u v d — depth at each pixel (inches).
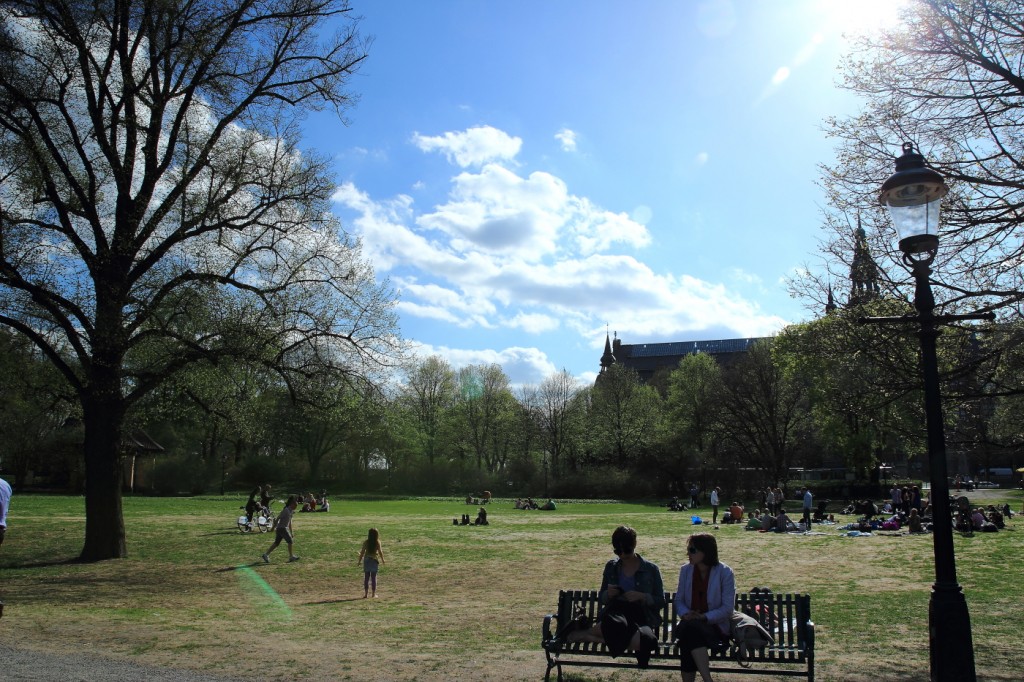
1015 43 414.9
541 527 1457.9
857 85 464.1
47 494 2453.2
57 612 529.3
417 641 426.6
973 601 583.5
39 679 303.6
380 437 3233.3
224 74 876.6
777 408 2551.7
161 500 2214.6
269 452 3472.0
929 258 285.4
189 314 850.1
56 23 789.2
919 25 430.3
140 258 909.2
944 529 268.5
